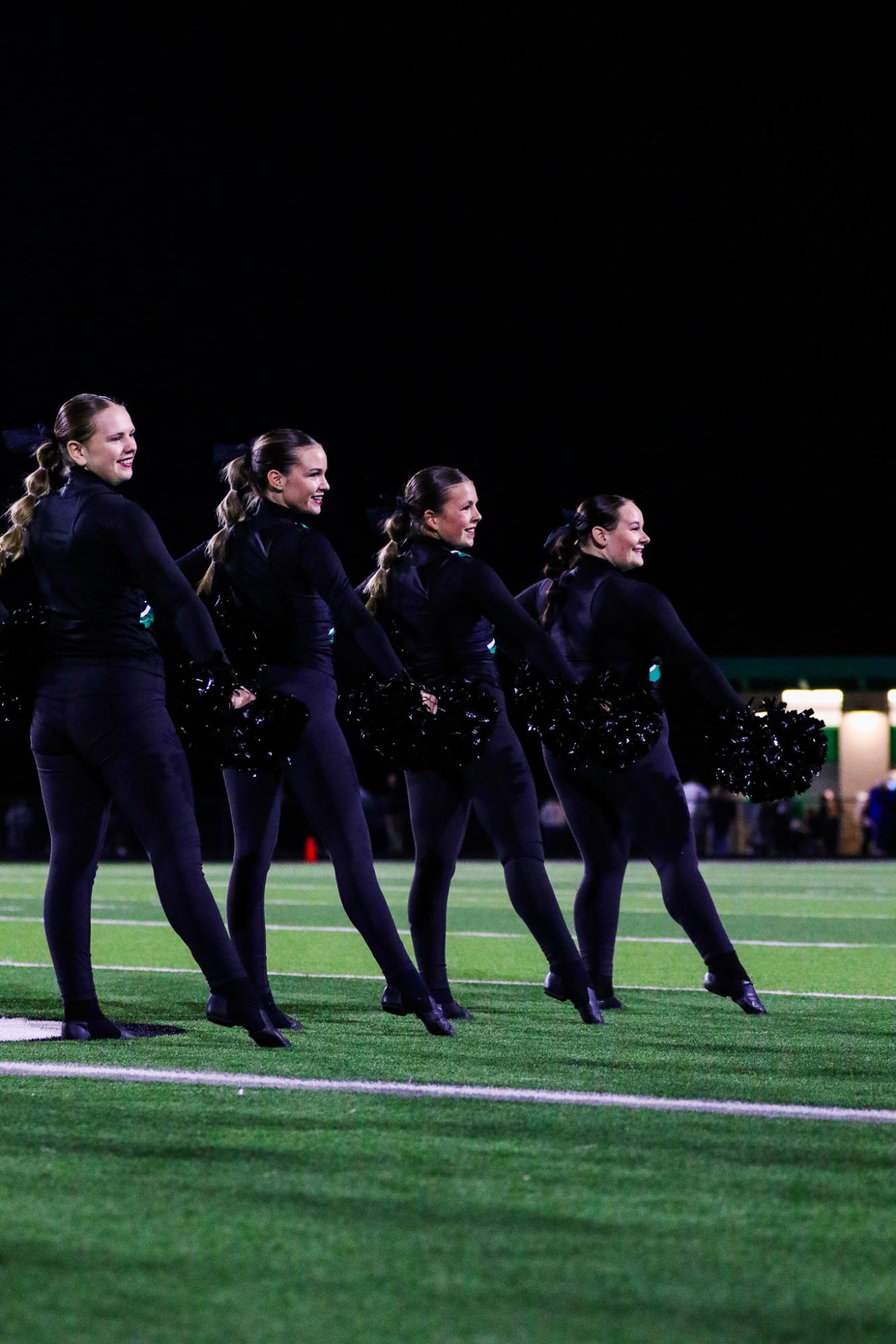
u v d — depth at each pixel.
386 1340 7.89
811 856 94.81
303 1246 9.37
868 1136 12.31
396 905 45.19
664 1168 11.23
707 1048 17.06
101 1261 9.09
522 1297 8.52
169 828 16.98
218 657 16.92
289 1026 18.73
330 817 18.47
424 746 18.66
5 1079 14.69
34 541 17.31
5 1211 10.08
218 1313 8.24
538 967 27.00
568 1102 13.67
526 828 19.67
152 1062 15.84
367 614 18.58
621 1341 7.88
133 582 17.14
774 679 100.94
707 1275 8.88
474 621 20.00
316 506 19.08
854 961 28.23
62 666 17.19
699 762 95.38
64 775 17.44
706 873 70.50
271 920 38.88
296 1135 12.24
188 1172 11.07
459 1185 10.74
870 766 99.31
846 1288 8.67
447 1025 18.20
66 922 17.62
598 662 20.81
